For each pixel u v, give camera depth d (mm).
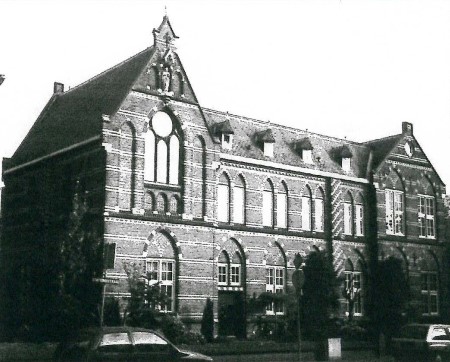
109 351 18797
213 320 36188
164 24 37438
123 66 39406
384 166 48500
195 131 37750
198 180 37594
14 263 38281
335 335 38969
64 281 30656
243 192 41188
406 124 50969
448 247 51938
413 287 48719
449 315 50938
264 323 39688
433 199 52094
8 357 25578
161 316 33031
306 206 44594
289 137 46031
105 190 33531
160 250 35562
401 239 48562
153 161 36031
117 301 32531
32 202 37062
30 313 34125
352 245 46281
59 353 19328
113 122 34438
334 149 48344
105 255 24812
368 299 46406
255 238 41031
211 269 37281
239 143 42094
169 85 37031
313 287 37719
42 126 43625
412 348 28328
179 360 19578
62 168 37375
